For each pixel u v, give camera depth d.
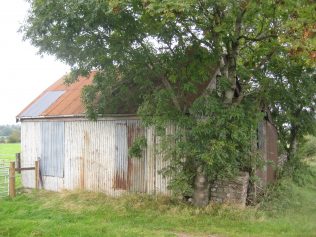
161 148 13.59
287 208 13.96
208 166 12.66
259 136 16.38
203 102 12.77
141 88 14.17
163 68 13.41
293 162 20.12
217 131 12.48
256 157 13.64
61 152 18.72
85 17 12.16
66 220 12.49
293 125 20.23
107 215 12.98
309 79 16.98
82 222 12.20
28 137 20.28
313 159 26.77
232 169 12.75
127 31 12.80
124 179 16.25
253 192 14.44
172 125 14.58
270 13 12.12
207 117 12.79
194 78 13.33
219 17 12.52
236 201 13.47
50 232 10.95
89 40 13.03
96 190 17.22
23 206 15.17
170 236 10.45
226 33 12.69
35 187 19.52
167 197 14.55
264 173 16.97
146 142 14.64
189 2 10.57
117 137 16.58
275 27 13.03
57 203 15.38
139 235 10.52
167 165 14.77
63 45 13.14
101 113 15.59
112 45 12.98
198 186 13.66
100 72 14.61
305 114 19.36
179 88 13.91
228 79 13.30
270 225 11.57
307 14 9.98
